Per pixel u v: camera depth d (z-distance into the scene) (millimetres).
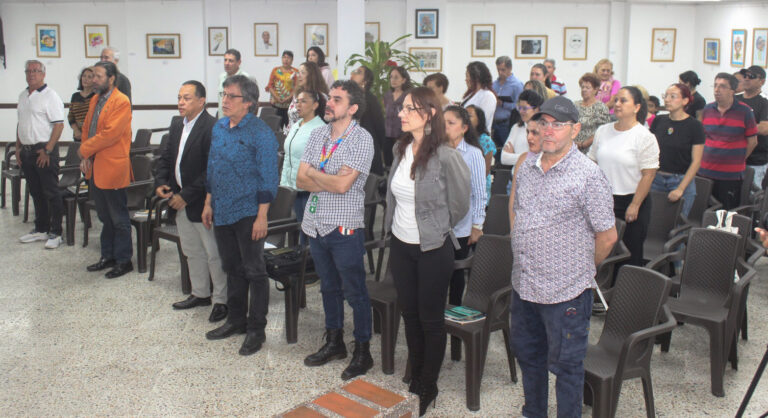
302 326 4523
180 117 4609
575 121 2768
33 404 3535
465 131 4027
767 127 6188
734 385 3701
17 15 11820
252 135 3885
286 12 11734
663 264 4137
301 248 4367
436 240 3219
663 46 11211
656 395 3598
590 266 2871
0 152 11375
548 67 9289
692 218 5480
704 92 10766
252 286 4082
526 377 3121
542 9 11406
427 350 3361
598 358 3242
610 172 4527
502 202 4828
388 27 11555
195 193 4363
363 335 3791
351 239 3588
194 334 4398
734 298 3568
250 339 4125
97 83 5273
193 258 4746
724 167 5844
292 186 4711
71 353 4125
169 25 11609
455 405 3516
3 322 4582
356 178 3564
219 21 11680
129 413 3455
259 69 11930
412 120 3178
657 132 5246
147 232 5629
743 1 9398
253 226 3947
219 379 3803
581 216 2814
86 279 5445
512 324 3100
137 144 7879
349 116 3580
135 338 4340
